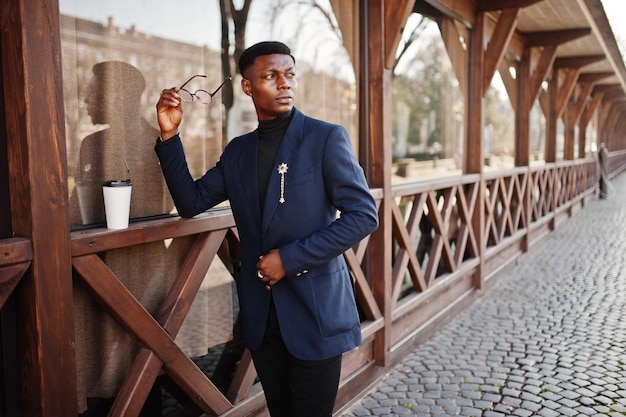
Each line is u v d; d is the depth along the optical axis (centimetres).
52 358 153
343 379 300
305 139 168
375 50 332
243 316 178
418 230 451
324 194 168
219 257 240
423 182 417
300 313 166
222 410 224
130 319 181
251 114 278
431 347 391
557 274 612
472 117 526
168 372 203
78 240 160
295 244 159
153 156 209
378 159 334
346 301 174
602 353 370
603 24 704
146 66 208
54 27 149
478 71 523
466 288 505
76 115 182
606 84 1339
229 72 262
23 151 146
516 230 682
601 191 1491
